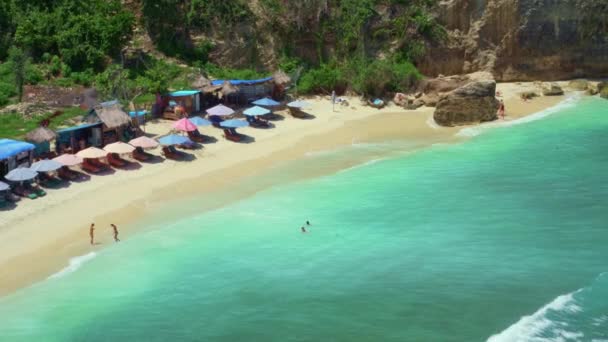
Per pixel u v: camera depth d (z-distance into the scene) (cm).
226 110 5847
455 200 4347
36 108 5738
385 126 6244
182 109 5988
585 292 3125
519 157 5216
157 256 3638
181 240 3831
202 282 3356
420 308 3050
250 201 4422
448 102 6197
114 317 3053
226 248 3722
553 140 5641
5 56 6794
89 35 6769
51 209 4216
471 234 3819
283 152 5456
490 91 6256
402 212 4172
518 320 2920
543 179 4697
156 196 4497
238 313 3066
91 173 4816
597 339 2769
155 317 3048
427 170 4969
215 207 4331
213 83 6450
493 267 3409
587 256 3497
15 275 3428
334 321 2973
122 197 4447
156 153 5316
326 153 5444
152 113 6059
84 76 6506
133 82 6419
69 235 3875
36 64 6662
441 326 2898
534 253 3553
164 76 6284
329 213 4184
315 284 3303
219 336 2889
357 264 3497
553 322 2894
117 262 3569
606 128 5938
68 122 5547
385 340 2812
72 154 4931
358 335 2856
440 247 3662
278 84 6725
